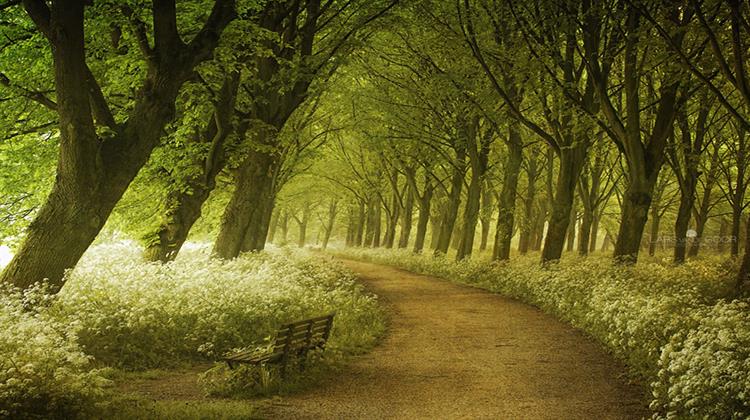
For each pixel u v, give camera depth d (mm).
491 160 42000
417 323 20250
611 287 17656
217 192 33062
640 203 22844
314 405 10711
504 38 25062
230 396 11148
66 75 12961
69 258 13398
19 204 23219
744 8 16078
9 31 17969
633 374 12406
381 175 58188
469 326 19516
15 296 12445
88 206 13422
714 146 35688
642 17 19047
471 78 27953
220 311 15398
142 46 14992
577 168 26484
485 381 12578
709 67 18969
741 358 9328
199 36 14438
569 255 44750
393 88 37188
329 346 14430
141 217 27328
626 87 21781
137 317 13703
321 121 41969
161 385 11859
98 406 8992
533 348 15844
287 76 22672
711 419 8500
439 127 37125
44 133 22016
